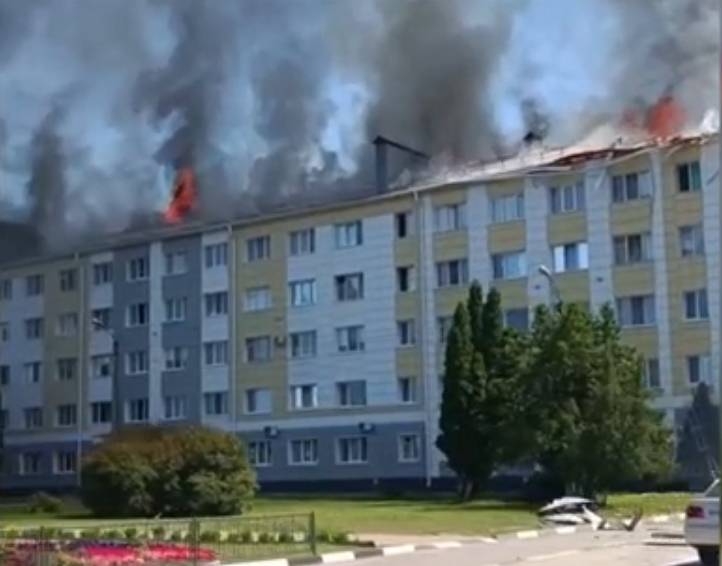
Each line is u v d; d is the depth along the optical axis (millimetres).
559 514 25797
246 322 51094
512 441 31438
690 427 38625
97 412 55656
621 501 31219
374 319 47375
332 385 48219
